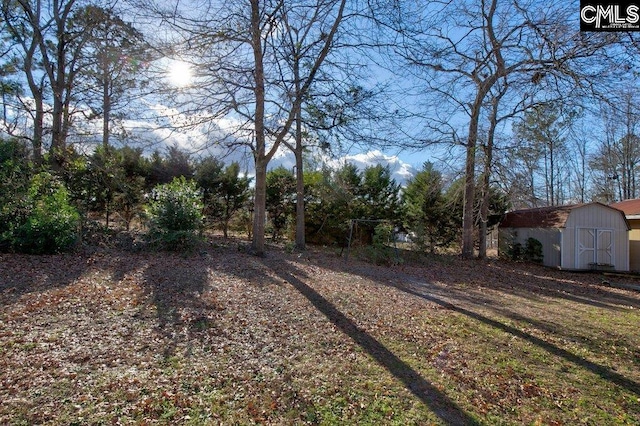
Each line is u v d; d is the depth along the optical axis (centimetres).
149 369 343
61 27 1249
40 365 332
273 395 315
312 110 858
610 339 518
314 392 324
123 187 1316
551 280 1123
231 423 272
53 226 802
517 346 469
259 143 959
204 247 1076
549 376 389
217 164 1603
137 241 980
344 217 1611
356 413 296
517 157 1387
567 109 1062
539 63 915
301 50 829
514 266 1420
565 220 1431
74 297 532
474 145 1430
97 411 271
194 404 292
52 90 1293
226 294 618
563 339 507
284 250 1286
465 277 1059
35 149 1163
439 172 1527
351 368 377
